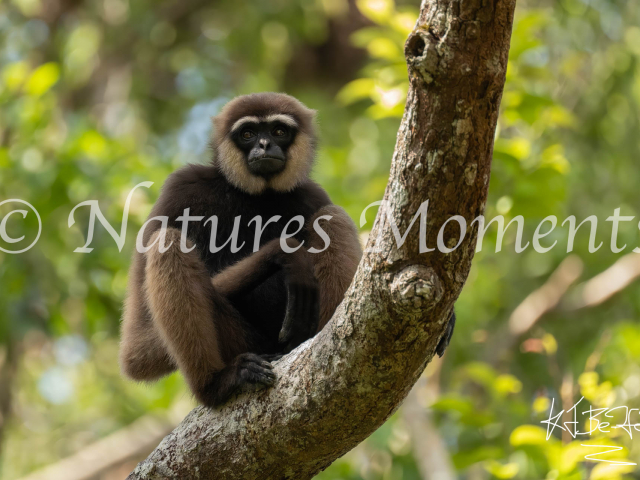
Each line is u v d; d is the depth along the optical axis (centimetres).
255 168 913
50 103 1481
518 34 1098
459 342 1592
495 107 517
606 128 1628
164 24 2191
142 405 1866
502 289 1731
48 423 2127
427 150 528
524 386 1603
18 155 1394
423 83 515
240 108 959
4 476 1981
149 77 2208
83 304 1541
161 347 813
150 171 1434
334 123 2259
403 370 588
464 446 1258
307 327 741
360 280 576
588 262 1664
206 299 741
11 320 1375
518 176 1102
